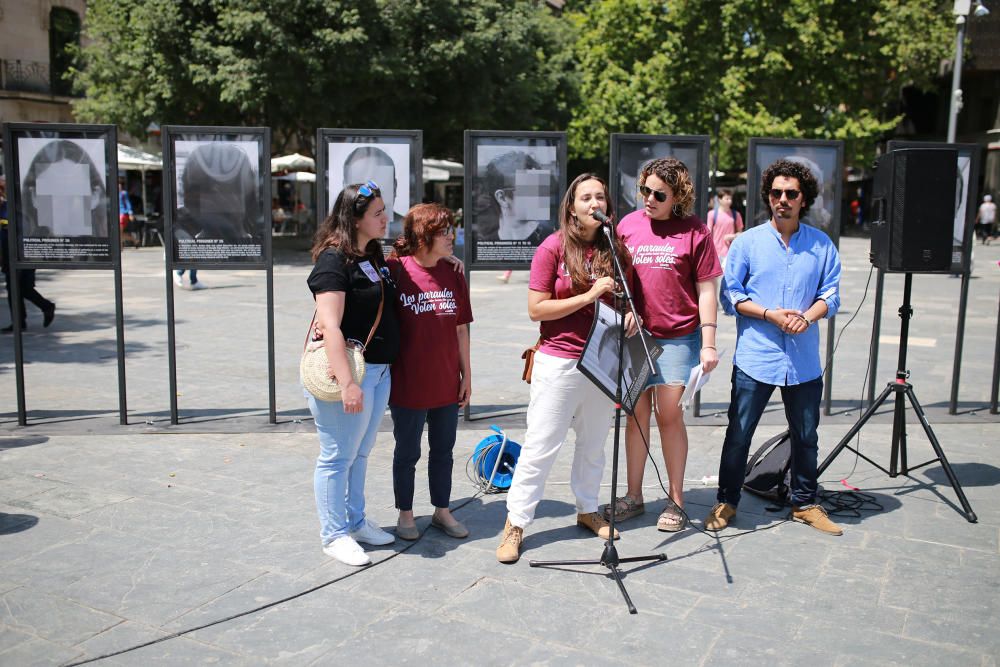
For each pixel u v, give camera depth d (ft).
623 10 94.48
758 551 13.58
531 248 20.72
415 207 13.21
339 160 20.06
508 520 13.48
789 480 15.57
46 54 93.56
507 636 10.82
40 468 17.35
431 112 72.43
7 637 10.68
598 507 15.33
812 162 21.47
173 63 65.77
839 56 93.76
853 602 11.80
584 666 10.11
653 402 14.49
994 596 11.99
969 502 15.76
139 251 78.43
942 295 49.88
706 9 90.27
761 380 14.11
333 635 10.82
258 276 57.41
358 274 12.26
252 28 61.16
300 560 13.07
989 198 100.78
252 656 10.29
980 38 110.42
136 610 11.43
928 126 128.67
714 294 13.62
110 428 20.34
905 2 96.43
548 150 20.49
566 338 12.94
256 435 19.90
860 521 14.87
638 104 92.43
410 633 10.88
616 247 12.80
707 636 10.84
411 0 65.46
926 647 10.57
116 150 19.69
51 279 54.95
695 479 17.28
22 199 19.75
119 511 15.02
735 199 112.47
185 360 29.01
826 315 14.11
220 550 13.42
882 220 16.56
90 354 29.99
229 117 72.84
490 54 69.26
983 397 24.07
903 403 16.81
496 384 25.72
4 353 30.12
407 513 13.89
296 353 30.40
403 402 13.34
